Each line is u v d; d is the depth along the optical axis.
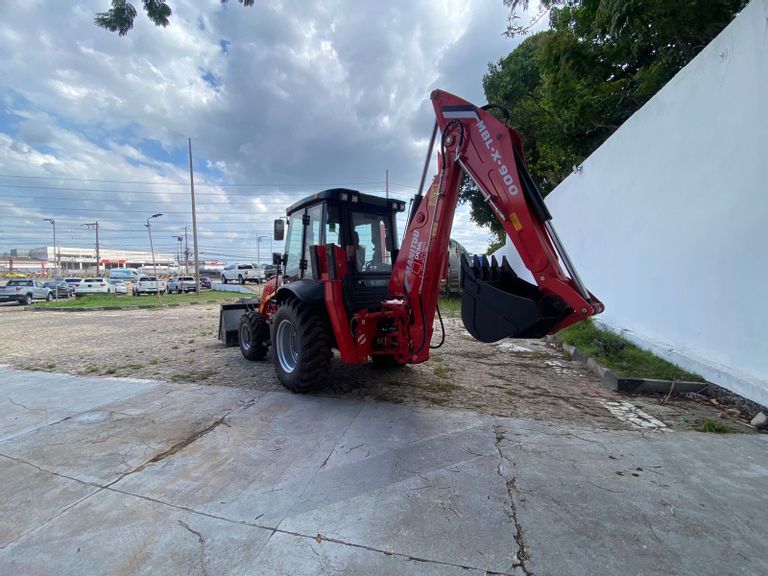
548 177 14.78
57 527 2.26
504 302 3.20
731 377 3.93
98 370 5.72
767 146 3.67
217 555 2.01
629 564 1.88
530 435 3.30
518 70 15.48
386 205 5.11
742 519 2.20
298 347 4.33
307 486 2.60
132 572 1.92
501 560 1.92
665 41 6.94
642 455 2.94
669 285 5.12
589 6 7.38
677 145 4.95
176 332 9.77
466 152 3.42
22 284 23.75
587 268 7.64
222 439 3.32
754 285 3.82
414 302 3.88
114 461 2.99
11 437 3.43
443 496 2.45
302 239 5.09
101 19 4.61
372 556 1.97
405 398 4.28
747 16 3.86
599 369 5.06
